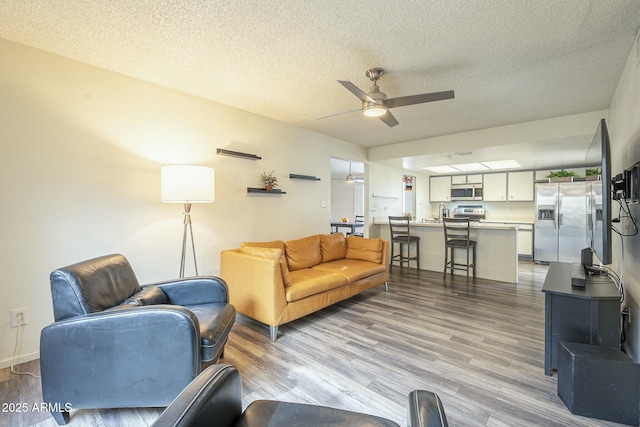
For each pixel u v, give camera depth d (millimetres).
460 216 7750
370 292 4012
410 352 2328
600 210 2037
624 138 2531
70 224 2424
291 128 4309
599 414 1583
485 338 2576
